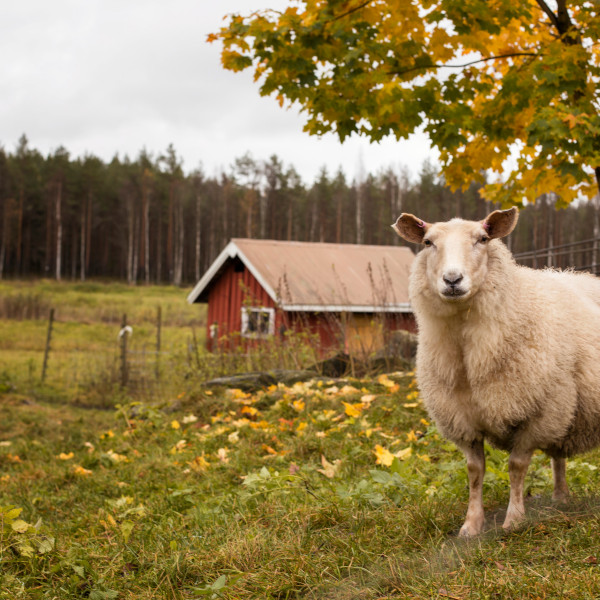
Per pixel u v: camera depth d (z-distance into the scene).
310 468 5.19
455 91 5.36
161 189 83.00
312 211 81.69
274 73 5.41
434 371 3.88
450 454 5.34
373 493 4.11
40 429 10.55
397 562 3.15
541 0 5.49
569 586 2.64
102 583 3.36
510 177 6.08
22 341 26.58
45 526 4.53
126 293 55.88
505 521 3.61
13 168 81.44
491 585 2.74
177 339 26.70
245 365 11.50
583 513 3.49
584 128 4.44
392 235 70.19
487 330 3.60
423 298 3.86
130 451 7.37
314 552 3.50
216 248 80.81
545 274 4.26
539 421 3.67
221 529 3.98
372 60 5.17
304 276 17.52
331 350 12.11
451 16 4.97
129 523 4.08
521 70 5.37
